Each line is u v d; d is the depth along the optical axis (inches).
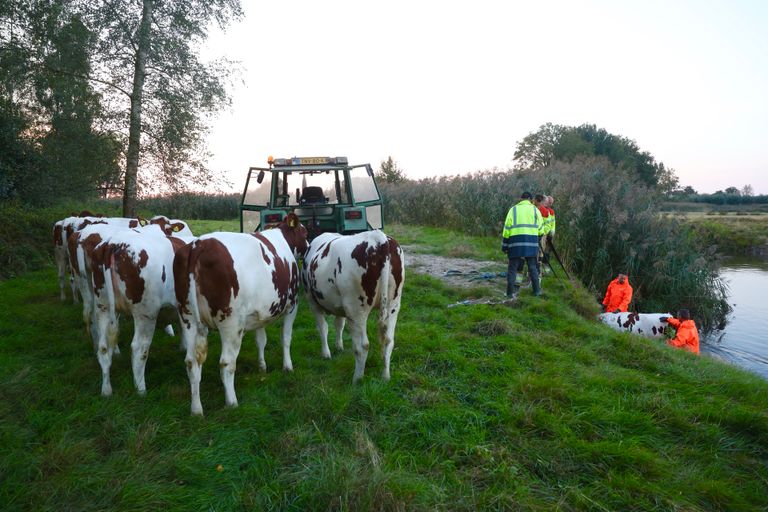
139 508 117.0
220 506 120.7
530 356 222.8
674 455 148.6
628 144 1593.3
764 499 128.2
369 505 114.0
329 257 197.5
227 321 164.6
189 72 485.4
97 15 453.4
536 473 137.9
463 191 725.3
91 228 234.4
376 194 372.5
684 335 314.5
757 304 542.6
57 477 126.3
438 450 147.3
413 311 300.8
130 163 487.5
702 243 508.1
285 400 180.5
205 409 172.1
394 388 186.9
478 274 406.3
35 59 479.5
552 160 722.8
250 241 173.8
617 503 124.3
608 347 243.9
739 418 165.3
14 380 187.8
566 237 450.9
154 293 181.2
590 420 163.5
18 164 511.2
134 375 181.8
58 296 344.8
